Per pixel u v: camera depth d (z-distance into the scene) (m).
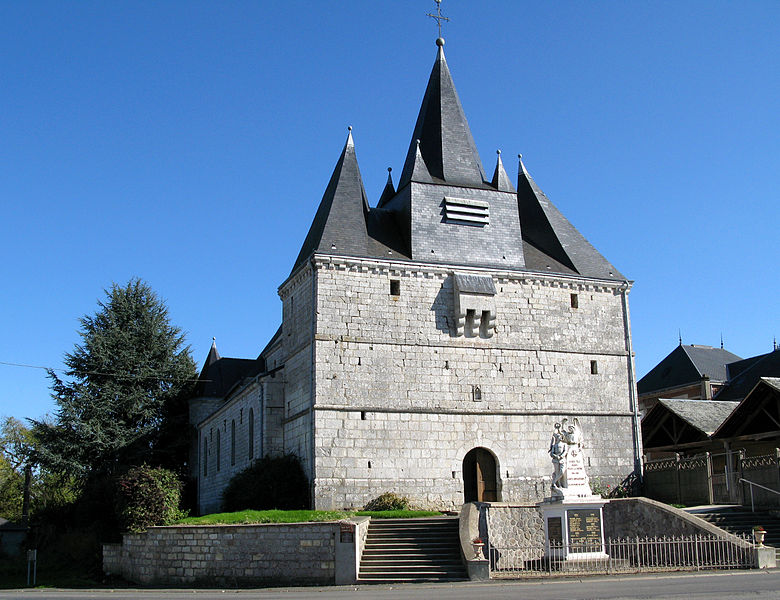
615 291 42.09
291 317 40.62
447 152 42.03
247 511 34.06
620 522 29.64
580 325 40.88
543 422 38.91
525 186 46.38
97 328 59.38
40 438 55.06
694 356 66.81
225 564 29.64
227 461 48.72
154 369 59.09
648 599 17.80
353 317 37.12
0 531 59.44
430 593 21.42
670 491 37.66
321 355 36.25
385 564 27.30
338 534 27.36
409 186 40.06
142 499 34.47
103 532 40.81
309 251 40.41
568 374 40.00
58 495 64.25
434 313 38.38
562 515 25.84
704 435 39.34
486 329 38.97
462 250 39.72
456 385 37.88
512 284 40.06
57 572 39.88
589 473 39.19
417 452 36.56
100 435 54.41
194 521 32.66
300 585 27.64
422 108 45.09
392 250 39.06
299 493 35.81
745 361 60.88
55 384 56.75
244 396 45.03
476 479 37.69
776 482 30.94
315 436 35.34
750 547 24.28
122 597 25.36
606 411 40.22
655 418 43.38
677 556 26.09
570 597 18.72
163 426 58.22
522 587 21.83
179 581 30.80
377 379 36.81
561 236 43.44
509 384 38.75
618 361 41.22
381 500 34.66
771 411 35.31
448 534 28.91
